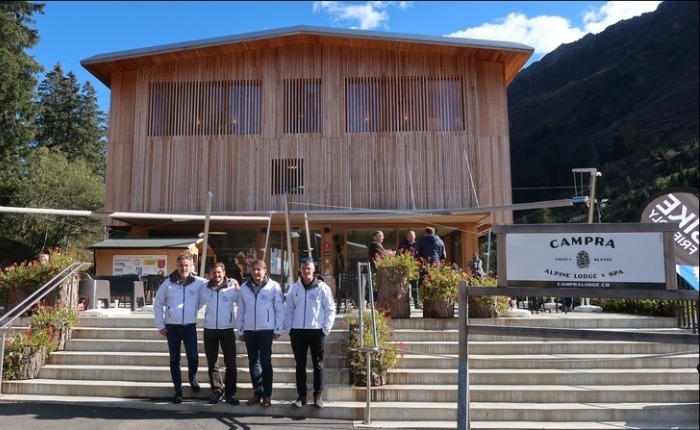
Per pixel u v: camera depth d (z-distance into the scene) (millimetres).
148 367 8109
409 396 7137
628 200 75000
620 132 123562
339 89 19266
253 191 18766
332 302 6957
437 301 9297
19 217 31844
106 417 6672
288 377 7699
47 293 8742
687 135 113000
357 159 18844
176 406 7020
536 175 116688
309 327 6812
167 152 19125
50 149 41719
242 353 8383
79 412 6887
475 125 18875
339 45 19438
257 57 19562
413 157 18797
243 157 19000
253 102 19375
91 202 33219
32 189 31844
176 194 18859
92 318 9234
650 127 127688
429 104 19125
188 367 7285
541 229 5199
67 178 33156
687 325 8820
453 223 19469
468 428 5246
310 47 19516
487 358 7898
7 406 7105
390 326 9000
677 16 181750
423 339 8680
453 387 7309
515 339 8594
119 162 19375
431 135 18891
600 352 8203
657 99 143375
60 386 7633
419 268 9930
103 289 11586
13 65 30797
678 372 7441
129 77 20016
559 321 8961
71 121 49750
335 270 19141
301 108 19281
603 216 72750
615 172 108438
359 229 19516
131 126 19609
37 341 8156
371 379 7355
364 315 7805
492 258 30281
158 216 12836
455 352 8289
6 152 31344
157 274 14375
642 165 105500
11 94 30906
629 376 7410
